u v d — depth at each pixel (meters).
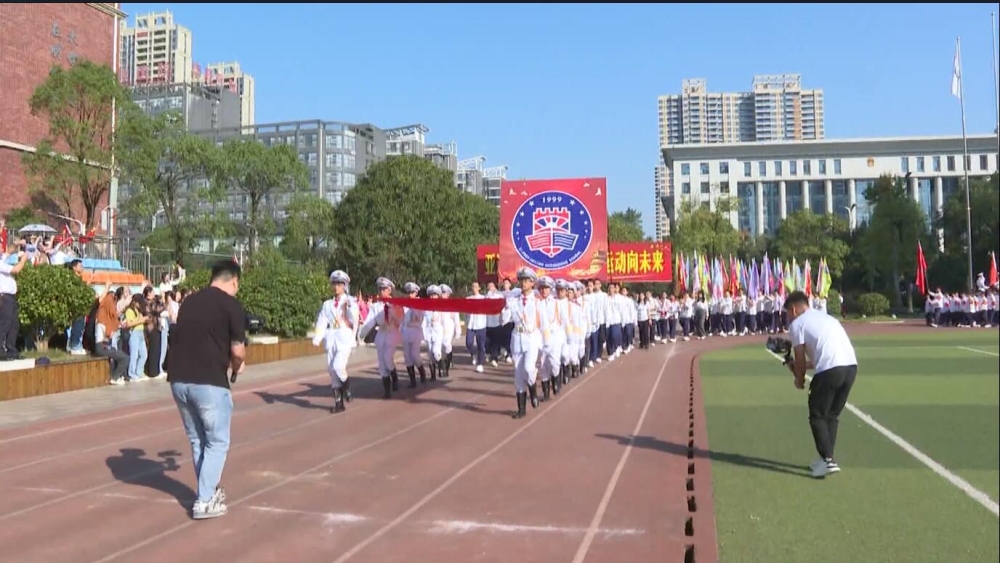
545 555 5.33
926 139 96.38
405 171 40.62
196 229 36.44
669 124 181.38
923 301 48.62
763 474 7.57
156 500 6.77
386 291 13.24
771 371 17.64
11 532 5.89
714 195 102.62
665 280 25.20
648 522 6.05
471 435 9.74
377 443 9.25
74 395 13.37
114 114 32.56
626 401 12.76
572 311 15.14
